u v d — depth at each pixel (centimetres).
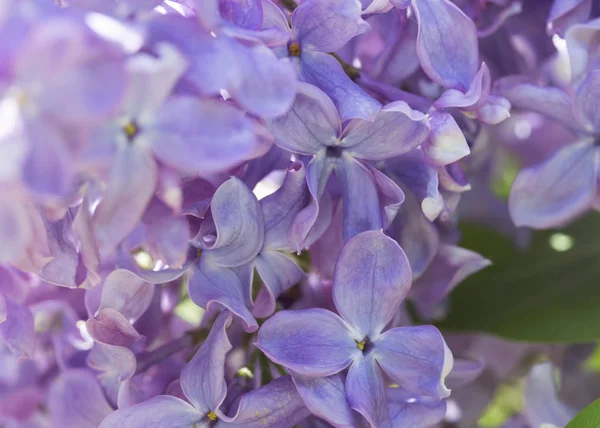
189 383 16
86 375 17
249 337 16
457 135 15
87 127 13
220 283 16
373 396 15
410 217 16
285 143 16
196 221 16
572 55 17
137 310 16
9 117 13
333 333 16
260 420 15
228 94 15
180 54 13
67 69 13
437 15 16
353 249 15
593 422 16
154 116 14
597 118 17
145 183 14
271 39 15
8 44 13
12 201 13
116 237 14
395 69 17
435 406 16
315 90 15
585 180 17
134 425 15
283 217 16
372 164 16
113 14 13
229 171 16
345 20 15
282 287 16
